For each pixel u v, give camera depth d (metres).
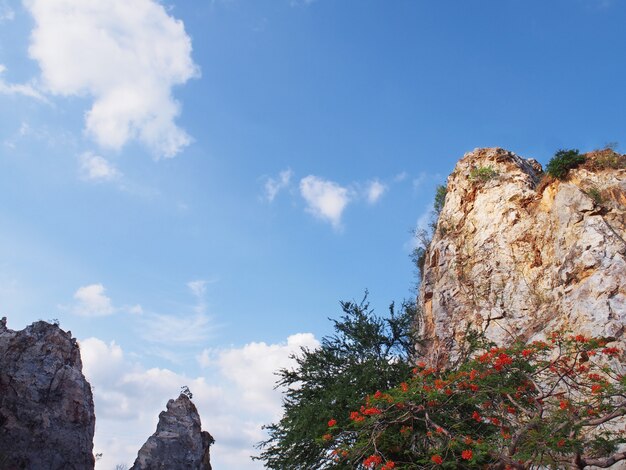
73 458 59.78
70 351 67.06
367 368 21.53
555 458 13.24
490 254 37.56
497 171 42.44
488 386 15.71
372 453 17.30
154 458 69.56
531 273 34.94
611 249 30.16
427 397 15.69
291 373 24.19
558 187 36.28
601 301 28.17
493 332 33.47
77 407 63.03
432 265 41.84
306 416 20.31
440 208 51.81
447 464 14.54
